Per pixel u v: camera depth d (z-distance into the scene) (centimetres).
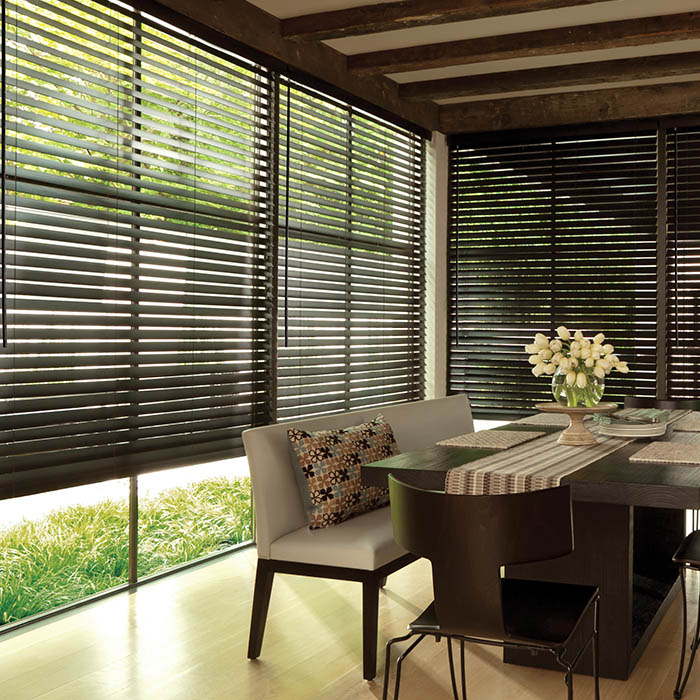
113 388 356
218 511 516
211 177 406
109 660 310
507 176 609
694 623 357
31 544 421
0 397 309
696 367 562
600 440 337
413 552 221
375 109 538
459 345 626
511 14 402
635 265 577
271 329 450
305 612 366
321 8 431
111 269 354
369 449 350
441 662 312
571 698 217
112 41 365
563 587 254
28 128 318
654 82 556
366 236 546
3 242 300
